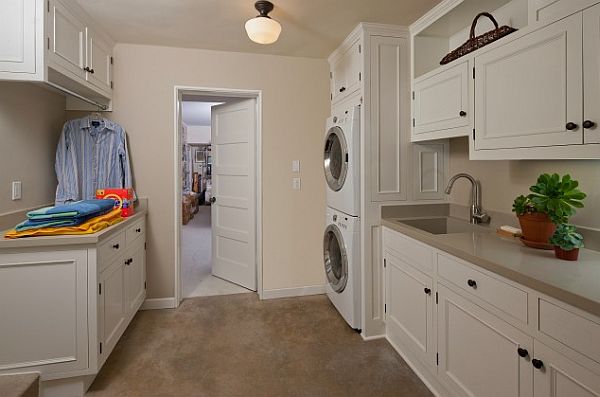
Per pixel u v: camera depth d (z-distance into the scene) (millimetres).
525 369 1188
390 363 2137
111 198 2420
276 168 3176
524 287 1185
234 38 2709
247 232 3428
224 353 2252
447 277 1642
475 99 1729
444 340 1677
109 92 2736
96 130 2678
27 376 1243
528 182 1801
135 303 2564
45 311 1747
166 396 1830
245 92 3070
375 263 2420
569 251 1312
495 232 1919
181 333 2520
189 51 2943
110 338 2016
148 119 2895
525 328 1185
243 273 3488
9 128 2031
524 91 1436
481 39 1699
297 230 3244
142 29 2527
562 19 1262
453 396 1625
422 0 2045
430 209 2455
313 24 2391
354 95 2533
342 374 2025
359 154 2412
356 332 2535
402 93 2393
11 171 2049
